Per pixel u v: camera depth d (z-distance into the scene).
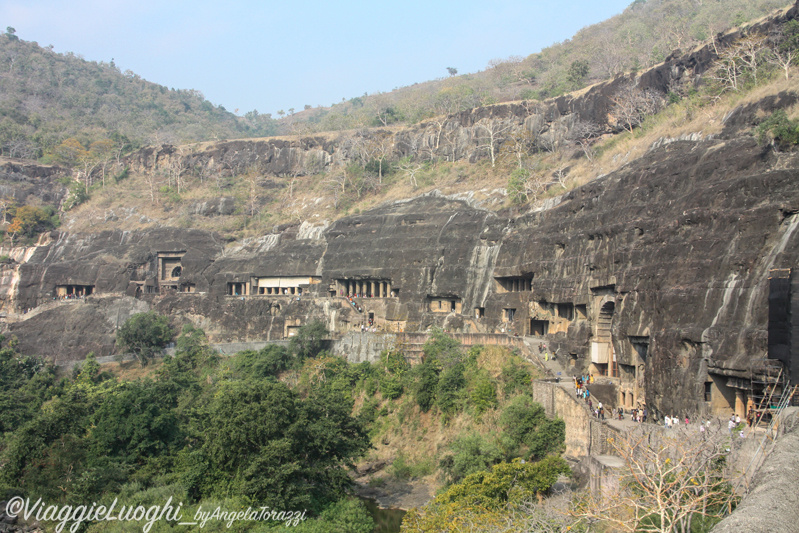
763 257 44.09
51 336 114.19
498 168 114.75
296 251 115.69
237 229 137.00
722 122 68.62
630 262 59.16
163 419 57.59
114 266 129.12
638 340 55.22
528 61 188.00
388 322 94.06
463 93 165.88
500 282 85.81
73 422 56.66
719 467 31.08
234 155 165.88
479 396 64.81
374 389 78.12
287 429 50.34
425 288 92.50
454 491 45.06
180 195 157.12
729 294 45.09
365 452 59.06
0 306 133.25
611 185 72.81
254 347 98.25
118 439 56.62
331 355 89.00
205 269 125.31
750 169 53.84
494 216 93.38
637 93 100.44
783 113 53.97
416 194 120.44
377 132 153.38
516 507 40.47
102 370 102.81
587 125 107.88
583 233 70.31
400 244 99.62
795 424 26.62
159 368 99.50
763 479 17.22
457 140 132.88
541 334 77.56
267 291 116.69
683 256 51.75
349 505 50.38
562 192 88.81
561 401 55.91
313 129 191.00
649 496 27.02
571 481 46.38
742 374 40.94
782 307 38.28
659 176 64.62
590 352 64.50
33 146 184.75
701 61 92.81
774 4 126.81
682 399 45.91
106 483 51.09
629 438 34.12
